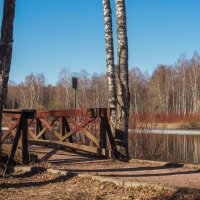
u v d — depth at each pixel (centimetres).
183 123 3594
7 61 766
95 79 6512
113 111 1062
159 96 6094
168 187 618
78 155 1075
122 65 1026
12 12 763
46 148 1218
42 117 1297
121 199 617
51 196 659
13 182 774
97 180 723
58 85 7119
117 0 1034
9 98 6881
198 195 571
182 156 1543
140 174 787
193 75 6022
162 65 7069
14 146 908
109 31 1168
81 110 1068
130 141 1345
